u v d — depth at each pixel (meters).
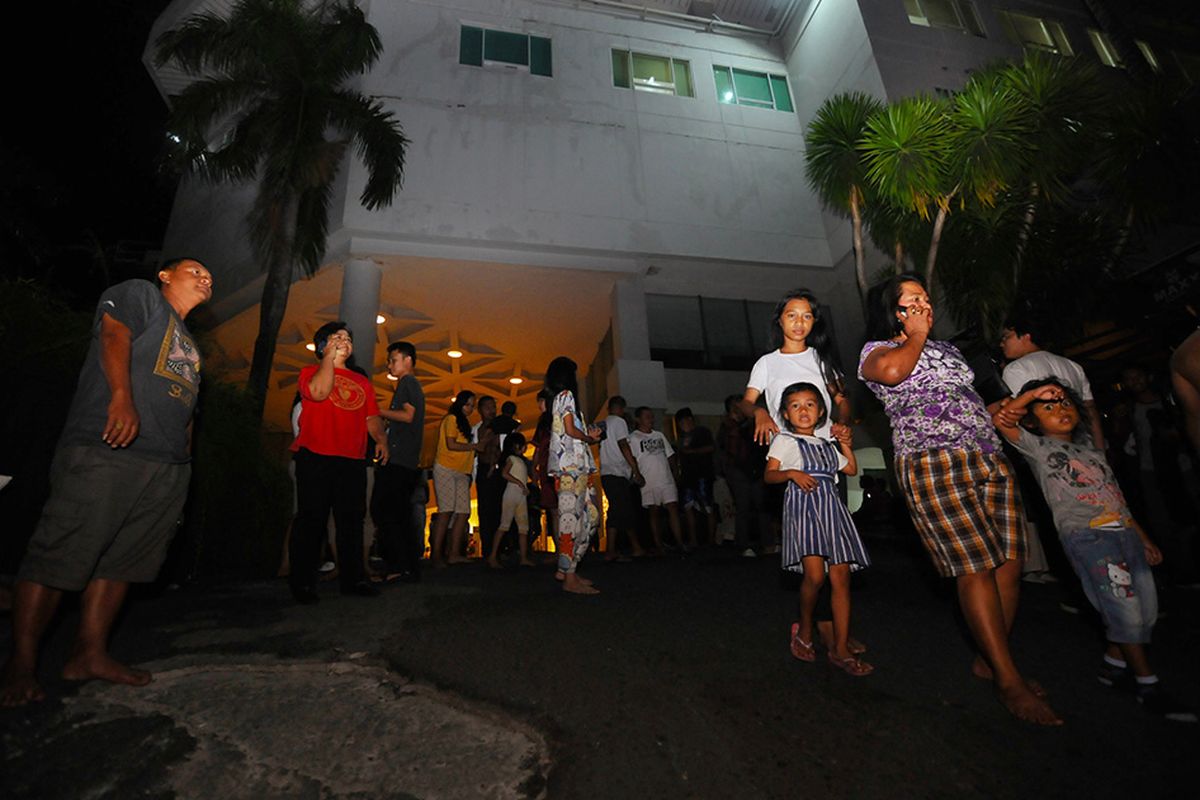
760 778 1.97
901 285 2.82
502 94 14.77
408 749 2.09
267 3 11.78
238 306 15.85
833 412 3.19
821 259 15.45
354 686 2.53
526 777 1.97
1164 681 2.83
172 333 2.65
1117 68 16.52
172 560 4.56
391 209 13.24
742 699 2.51
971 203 9.90
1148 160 9.80
